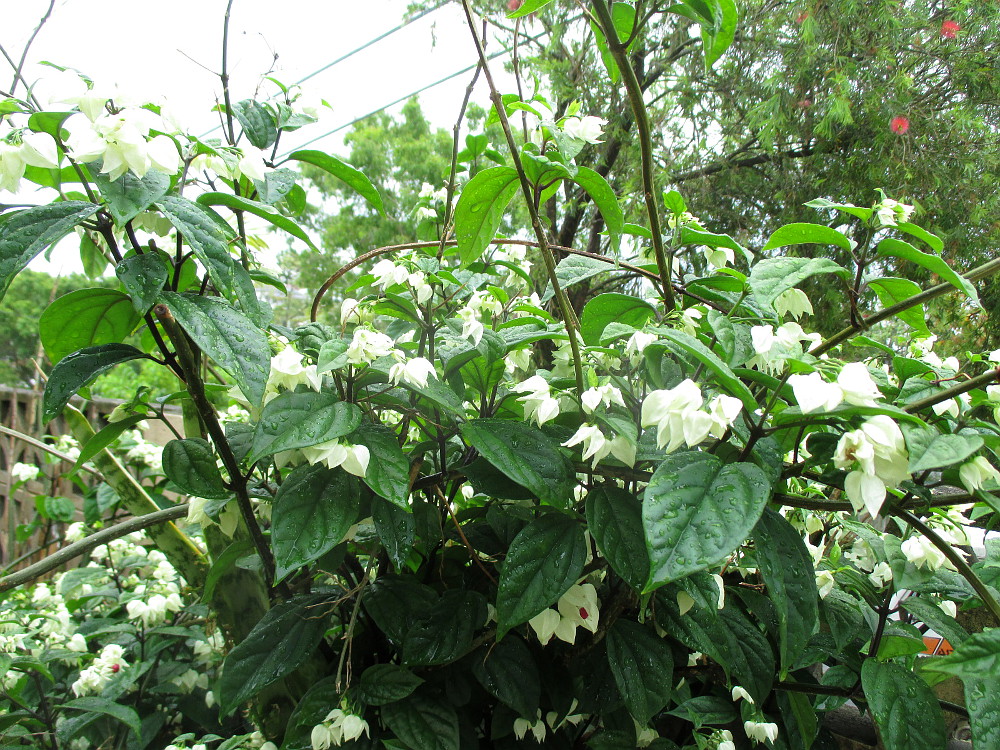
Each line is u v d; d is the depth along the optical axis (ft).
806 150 9.21
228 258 1.95
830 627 2.34
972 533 3.34
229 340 1.96
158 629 3.98
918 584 2.30
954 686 3.29
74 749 3.82
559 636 2.20
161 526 3.06
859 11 8.00
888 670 2.11
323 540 1.94
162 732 4.05
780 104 8.39
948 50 8.02
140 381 14.53
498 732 2.40
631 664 2.20
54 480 6.04
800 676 2.73
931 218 8.19
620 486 2.39
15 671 3.59
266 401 2.24
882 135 8.02
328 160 2.55
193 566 3.14
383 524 2.08
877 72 8.20
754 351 2.03
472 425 2.12
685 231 2.70
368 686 2.17
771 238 2.21
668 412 1.81
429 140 19.56
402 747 2.16
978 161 8.13
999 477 1.83
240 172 2.30
